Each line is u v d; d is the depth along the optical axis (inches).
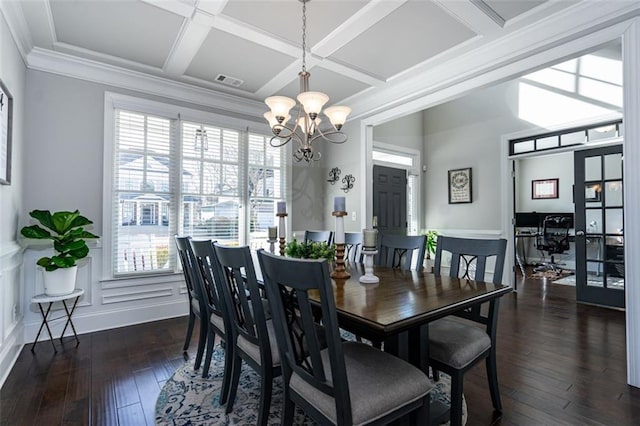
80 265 122.6
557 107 171.9
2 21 87.0
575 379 84.2
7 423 67.4
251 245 167.0
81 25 100.9
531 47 102.0
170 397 77.2
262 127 173.0
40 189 115.9
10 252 91.4
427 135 237.0
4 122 89.4
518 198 301.9
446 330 69.4
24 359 98.0
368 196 171.0
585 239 159.2
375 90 152.4
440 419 67.3
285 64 127.6
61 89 120.6
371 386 47.2
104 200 128.0
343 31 104.8
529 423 66.6
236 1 90.1
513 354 99.8
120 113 133.7
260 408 61.0
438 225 227.8
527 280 216.8
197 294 93.4
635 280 81.0
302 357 51.0
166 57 121.8
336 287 68.8
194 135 152.0
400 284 71.8
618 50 151.3
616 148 150.8
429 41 110.3
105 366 93.4
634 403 73.4
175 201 145.5
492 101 200.1
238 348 71.2
